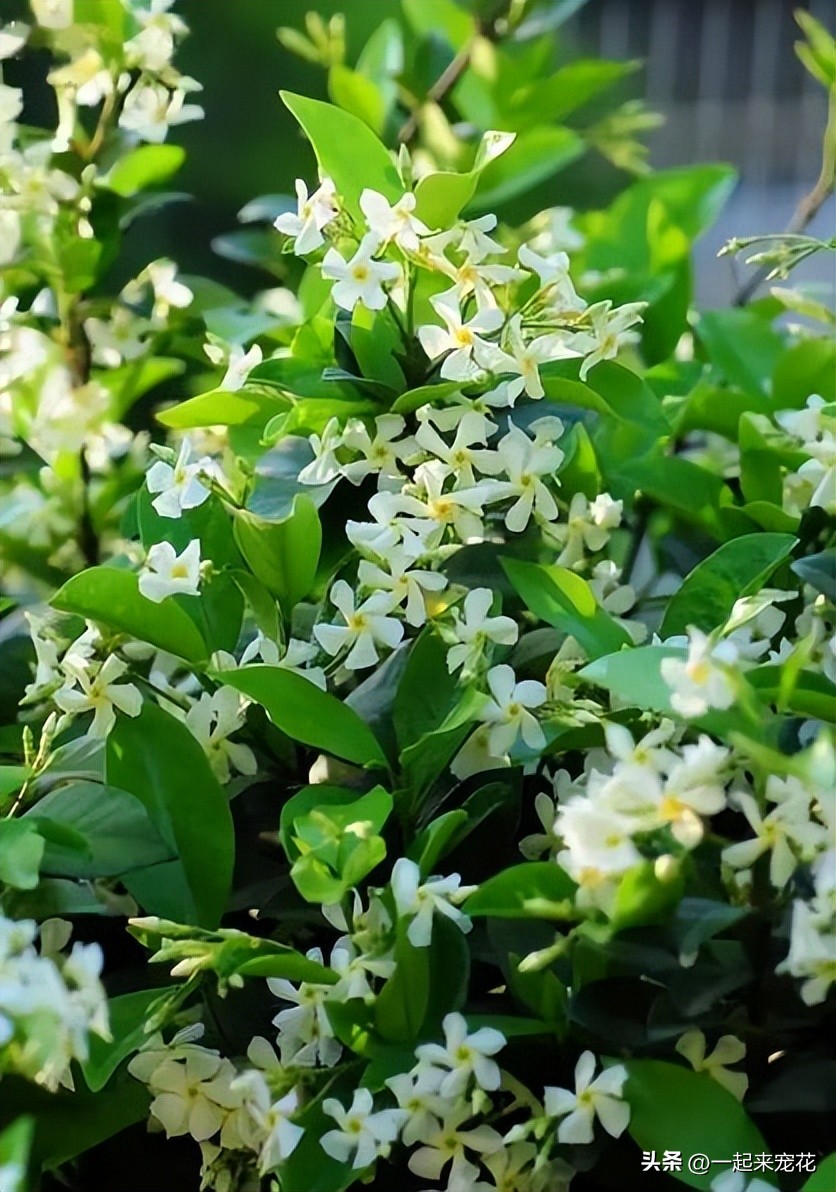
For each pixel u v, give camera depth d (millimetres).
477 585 755
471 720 713
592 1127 680
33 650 811
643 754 666
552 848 725
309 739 710
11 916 714
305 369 763
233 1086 670
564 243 926
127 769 728
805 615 745
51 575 893
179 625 736
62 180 845
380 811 692
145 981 740
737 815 727
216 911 719
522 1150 685
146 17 843
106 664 730
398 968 682
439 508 733
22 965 677
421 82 974
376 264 731
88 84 847
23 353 863
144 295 899
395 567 725
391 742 735
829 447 755
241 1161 707
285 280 1013
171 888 723
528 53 981
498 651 746
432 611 736
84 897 723
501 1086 689
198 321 914
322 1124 679
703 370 891
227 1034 717
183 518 769
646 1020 680
